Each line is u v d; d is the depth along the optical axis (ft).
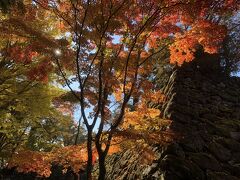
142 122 32.78
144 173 37.40
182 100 46.62
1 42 36.29
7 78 38.45
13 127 45.73
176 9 26.45
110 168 51.29
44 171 39.60
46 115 43.88
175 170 33.78
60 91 42.16
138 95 30.94
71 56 27.78
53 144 57.98
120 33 28.17
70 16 27.35
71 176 74.23
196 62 58.34
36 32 27.78
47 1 27.35
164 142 28.91
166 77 57.77
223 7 26.12
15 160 38.42
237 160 37.42
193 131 40.37
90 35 26.66
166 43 30.96
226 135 41.34
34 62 38.27
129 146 31.01
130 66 29.43
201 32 27.96
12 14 30.76
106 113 30.25
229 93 53.72
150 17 26.68
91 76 28.73
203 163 35.37
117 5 26.16
